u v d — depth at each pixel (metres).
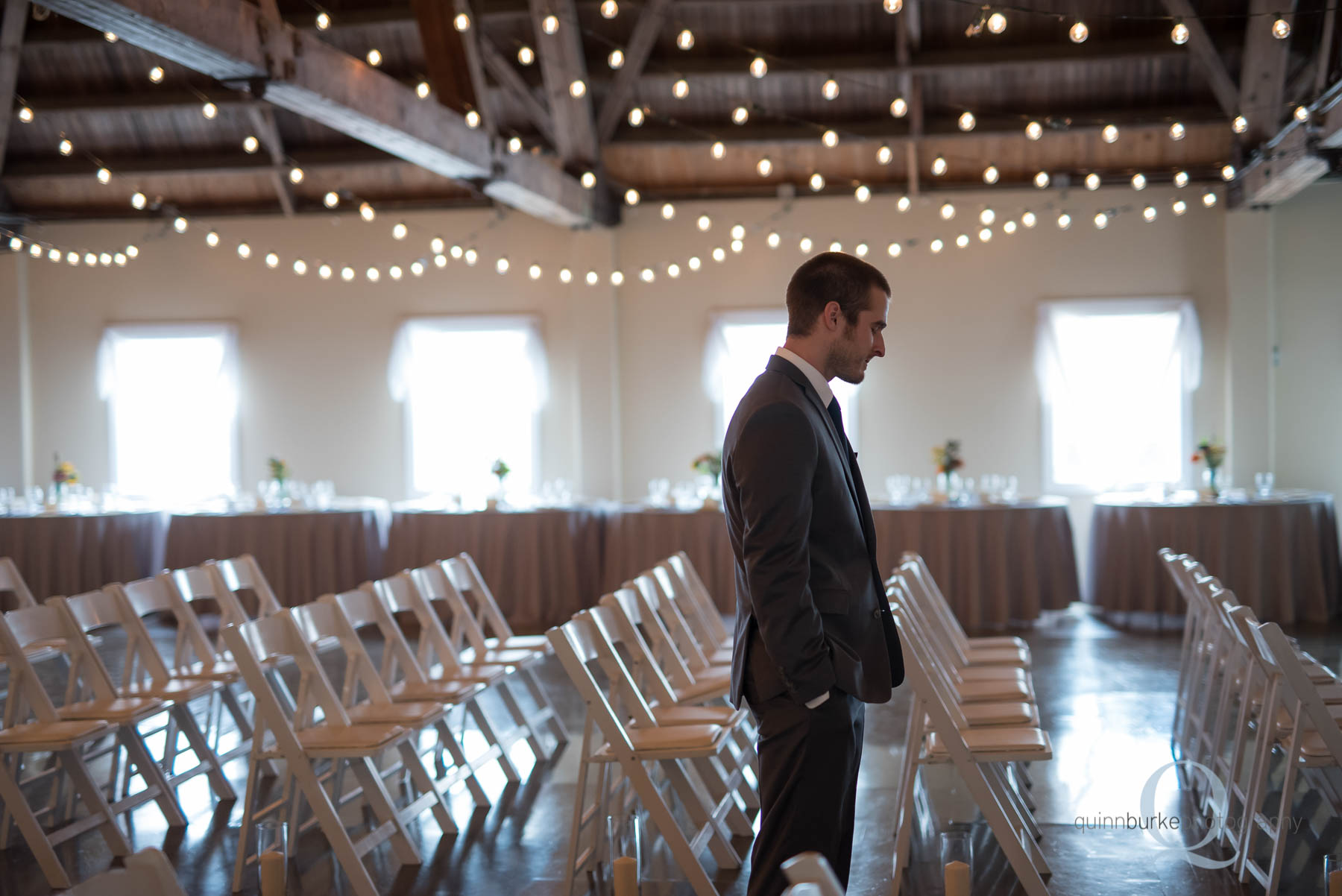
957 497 7.57
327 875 3.40
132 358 9.96
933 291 9.16
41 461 9.98
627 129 9.00
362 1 8.20
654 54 8.55
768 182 9.27
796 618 1.92
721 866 3.41
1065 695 5.43
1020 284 9.07
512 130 9.08
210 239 7.25
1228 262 8.75
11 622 3.62
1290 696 3.50
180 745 4.90
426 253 9.67
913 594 4.12
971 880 3.22
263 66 4.73
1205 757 4.30
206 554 7.88
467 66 6.72
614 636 3.54
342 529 7.96
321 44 5.14
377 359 9.74
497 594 7.83
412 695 3.86
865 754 4.53
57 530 8.00
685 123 8.95
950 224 9.12
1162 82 8.38
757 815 3.90
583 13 8.27
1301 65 7.99
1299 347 8.84
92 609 3.98
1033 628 7.28
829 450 2.06
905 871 3.29
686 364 9.44
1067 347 9.06
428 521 7.94
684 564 4.93
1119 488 9.02
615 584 7.89
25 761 4.77
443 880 3.35
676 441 9.46
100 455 9.96
